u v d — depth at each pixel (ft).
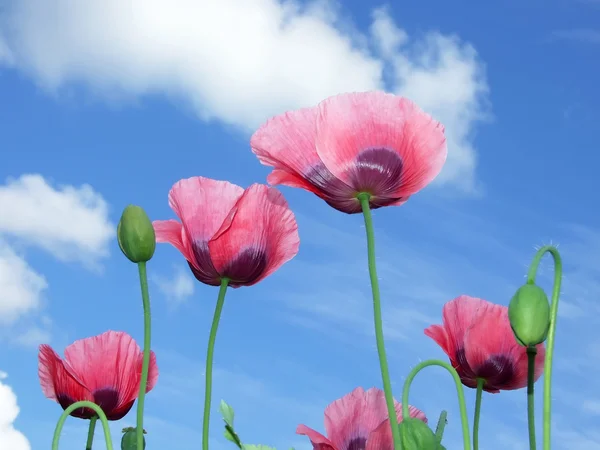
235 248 2.75
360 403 2.73
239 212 2.73
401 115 2.56
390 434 2.54
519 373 2.87
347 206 2.66
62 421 2.60
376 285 2.50
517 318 2.44
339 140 2.56
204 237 2.78
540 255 2.51
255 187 2.74
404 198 2.66
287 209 2.79
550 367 2.47
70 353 2.85
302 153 2.60
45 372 2.85
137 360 2.88
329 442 2.61
